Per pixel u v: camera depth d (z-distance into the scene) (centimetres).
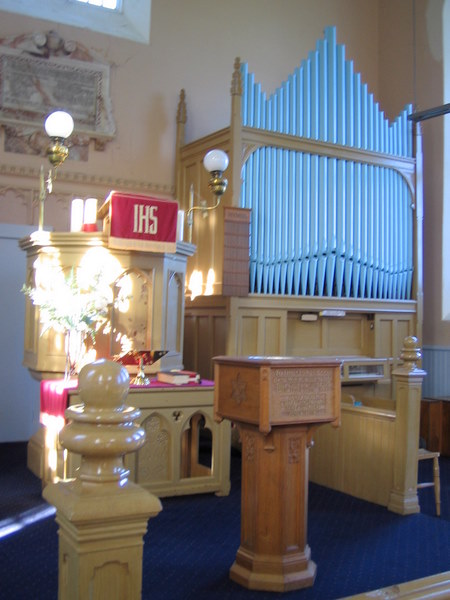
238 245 684
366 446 515
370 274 782
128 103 779
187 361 755
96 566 124
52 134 507
